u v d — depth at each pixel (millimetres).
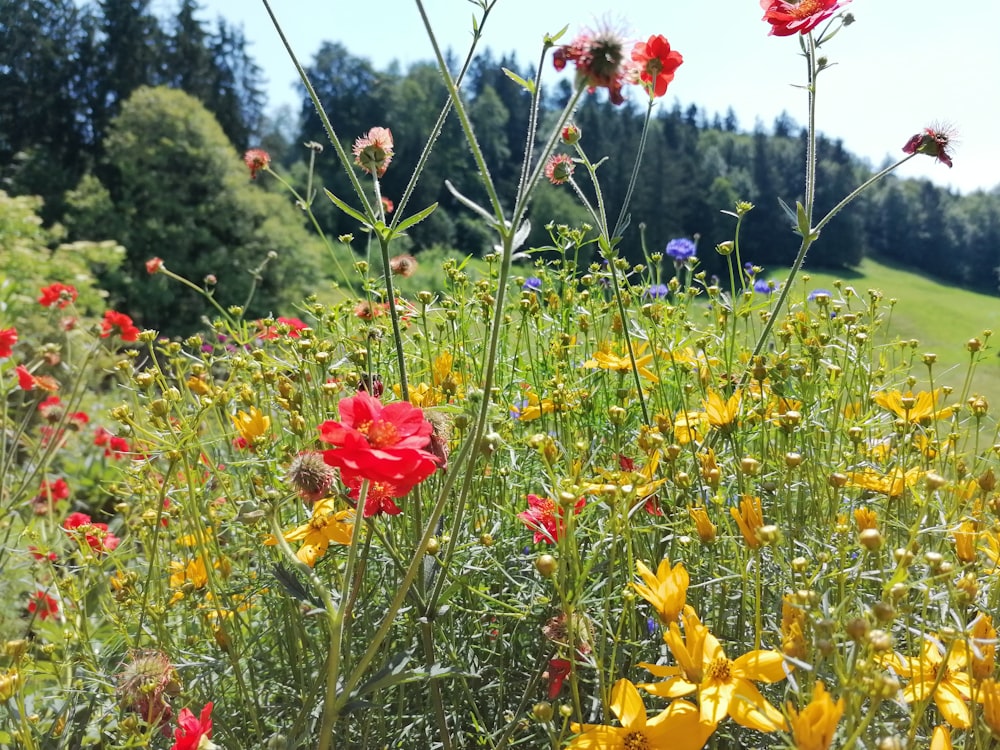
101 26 37094
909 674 1308
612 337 3131
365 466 1250
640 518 1917
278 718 1981
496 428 1992
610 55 1484
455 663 1715
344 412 1354
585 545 1934
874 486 1879
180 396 2201
